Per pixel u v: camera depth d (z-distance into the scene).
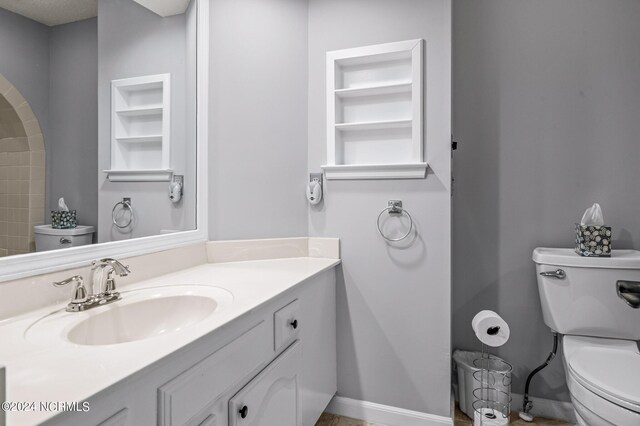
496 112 1.99
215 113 1.78
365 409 1.86
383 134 1.85
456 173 2.05
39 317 1.00
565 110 1.89
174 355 0.78
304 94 1.93
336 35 1.88
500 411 1.77
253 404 1.10
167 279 1.44
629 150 1.80
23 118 1.11
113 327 1.09
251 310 1.07
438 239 1.74
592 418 1.28
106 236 1.34
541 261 1.74
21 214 1.09
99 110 1.33
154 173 1.52
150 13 1.52
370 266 1.85
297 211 1.92
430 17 1.73
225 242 1.78
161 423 0.77
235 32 1.81
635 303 1.60
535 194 1.93
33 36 1.14
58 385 0.63
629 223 1.81
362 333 1.87
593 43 1.84
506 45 1.97
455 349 2.06
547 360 1.84
